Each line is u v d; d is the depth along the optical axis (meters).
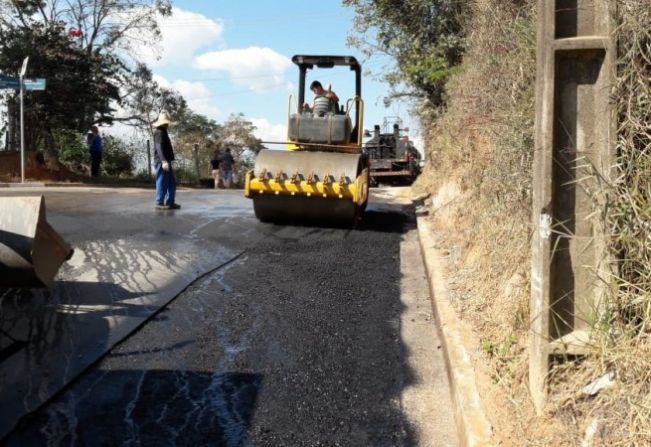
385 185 26.64
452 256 6.85
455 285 5.78
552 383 3.14
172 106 25.61
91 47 22.69
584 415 2.92
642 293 2.98
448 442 3.51
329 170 9.49
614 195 3.04
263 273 6.89
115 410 3.80
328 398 4.02
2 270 5.00
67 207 11.35
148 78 24.97
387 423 3.72
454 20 12.92
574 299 3.21
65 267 6.69
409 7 13.48
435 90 13.26
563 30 3.12
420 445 3.48
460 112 8.57
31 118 19.94
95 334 4.89
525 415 3.18
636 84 3.04
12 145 20.00
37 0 20.75
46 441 3.44
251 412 3.82
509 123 5.20
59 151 23.06
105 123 22.34
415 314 5.69
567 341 3.14
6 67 19.20
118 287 6.11
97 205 11.88
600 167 3.12
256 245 8.36
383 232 9.76
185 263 7.14
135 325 5.11
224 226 9.72
